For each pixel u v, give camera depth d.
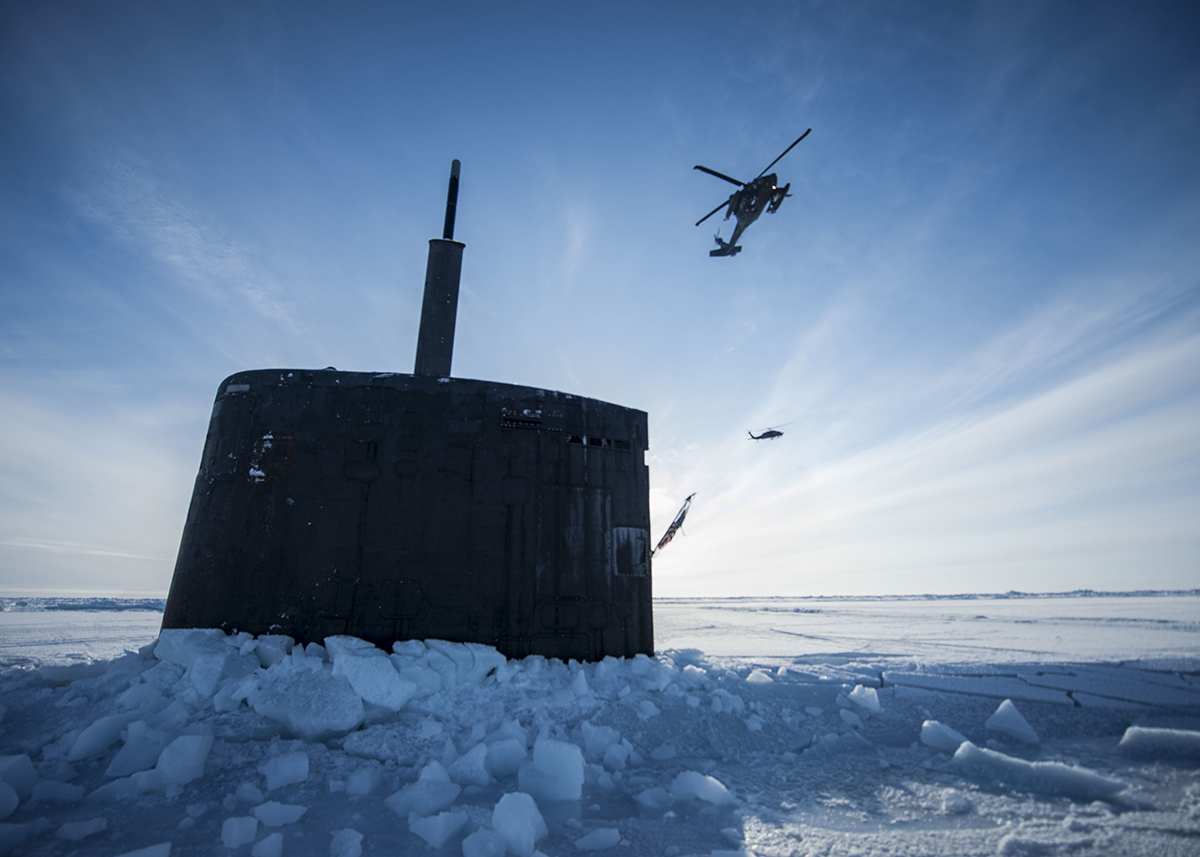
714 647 8.63
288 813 2.99
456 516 5.65
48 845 2.69
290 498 5.41
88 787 3.33
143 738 3.70
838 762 4.12
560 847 2.81
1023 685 5.29
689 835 2.94
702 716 4.74
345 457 5.60
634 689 5.07
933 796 3.43
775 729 4.65
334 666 4.45
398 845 2.75
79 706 4.30
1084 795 3.39
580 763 3.53
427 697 4.59
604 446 6.50
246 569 5.21
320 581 5.23
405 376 5.99
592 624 5.82
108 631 12.25
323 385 5.80
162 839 2.77
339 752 3.89
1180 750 3.89
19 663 6.02
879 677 5.61
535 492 5.98
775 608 36.03
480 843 2.62
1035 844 2.71
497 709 4.54
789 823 3.08
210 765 3.58
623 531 6.31
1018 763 3.70
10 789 2.96
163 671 4.68
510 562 5.68
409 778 3.62
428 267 8.17
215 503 5.45
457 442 5.88
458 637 5.34
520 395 6.27
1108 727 4.49
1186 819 2.98
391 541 5.44
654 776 3.89
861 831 2.96
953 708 4.90
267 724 4.09
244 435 5.60
